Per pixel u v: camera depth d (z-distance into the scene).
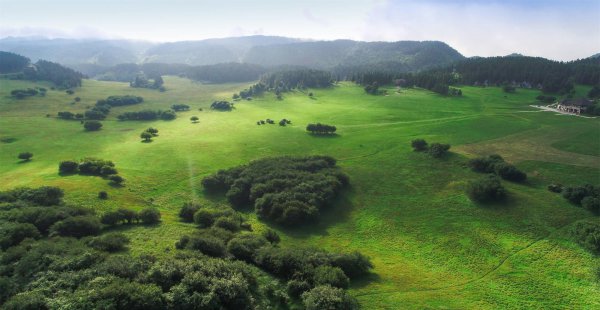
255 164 110.00
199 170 112.88
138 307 35.88
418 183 95.56
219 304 38.97
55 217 61.03
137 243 56.56
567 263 58.41
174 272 42.59
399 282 54.38
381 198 90.19
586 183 80.94
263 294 45.16
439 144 112.88
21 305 34.75
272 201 83.75
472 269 59.38
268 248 55.88
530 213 74.25
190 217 76.19
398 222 78.50
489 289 52.94
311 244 70.75
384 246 69.75
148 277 41.75
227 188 97.38
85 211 66.69
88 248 49.53
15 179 100.81
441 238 70.38
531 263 59.66
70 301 35.75
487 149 114.12
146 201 88.56
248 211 87.31
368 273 56.84
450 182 93.44
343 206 88.00
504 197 80.94
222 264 46.06
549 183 87.12
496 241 67.06
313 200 84.44
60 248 48.22
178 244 55.72
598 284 52.47
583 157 102.06
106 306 34.47
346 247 69.50
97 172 104.31
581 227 64.50
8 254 46.47
